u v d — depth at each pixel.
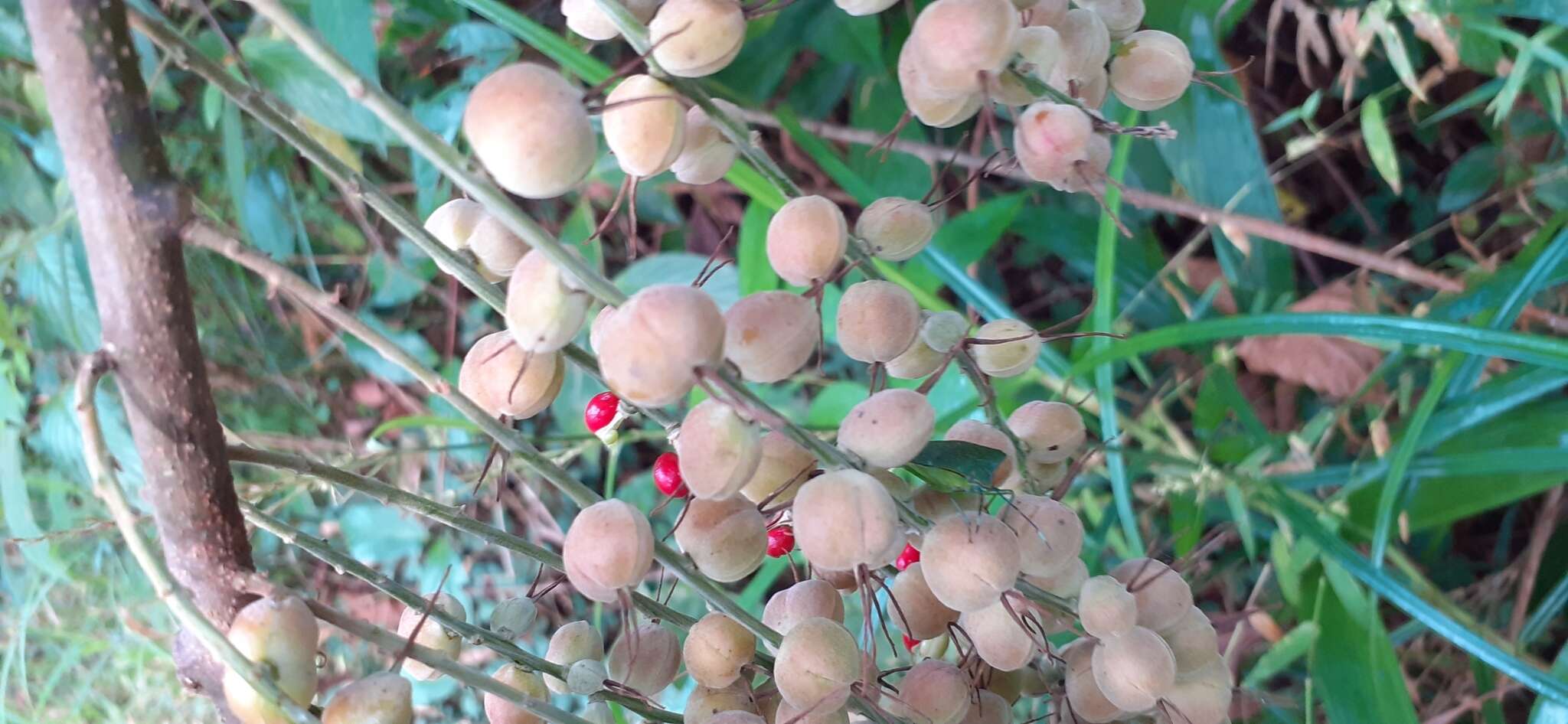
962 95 0.16
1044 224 0.46
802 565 0.34
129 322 0.13
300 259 0.49
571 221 0.45
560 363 0.16
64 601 0.48
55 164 0.40
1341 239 0.49
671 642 0.19
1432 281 0.35
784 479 0.17
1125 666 0.16
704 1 0.14
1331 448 0.43
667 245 0.53
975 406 0.35
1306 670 0.40
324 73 0.36
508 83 0.13
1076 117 0.16
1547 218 0.40
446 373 0.48
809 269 0.16
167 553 0.15
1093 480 0.41
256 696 0.14
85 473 0.39
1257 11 0.49
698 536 0.16
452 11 0.45
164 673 0.47
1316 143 0.41
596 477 0.51
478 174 0.13
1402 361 0.40
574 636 0.19
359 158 0.46
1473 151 0.43
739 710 0.18
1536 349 0.27
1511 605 0.40
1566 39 0.36
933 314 0.18
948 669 0.18
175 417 0.14
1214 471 0.35
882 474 0.17
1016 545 0.16
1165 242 0.50
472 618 0.50
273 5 0.11
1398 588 0.31
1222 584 0.43
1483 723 0.38
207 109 0.38
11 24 0.38
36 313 0.44
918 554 0.19
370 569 0.16
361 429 0.52
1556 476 0.34
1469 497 0.35
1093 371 0.35
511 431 0.16
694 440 0.14
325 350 0.52
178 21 0.39
